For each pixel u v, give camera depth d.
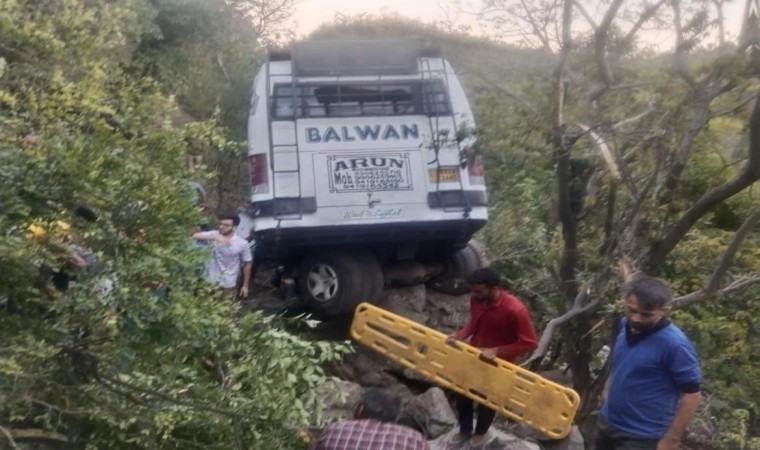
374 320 8.55
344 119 9.26
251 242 9.98
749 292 8.69
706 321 8.41
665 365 5.27
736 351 8.48
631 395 5.34
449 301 10.00
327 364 8.94
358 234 9.18
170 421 4.81
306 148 9.15
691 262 8.56
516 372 7.79
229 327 4.99
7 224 4.28
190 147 5.57
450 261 10.13
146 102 4.76
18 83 4.56
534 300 9.88
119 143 4.51
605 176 8.07
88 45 4.72
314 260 9.50
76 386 4.74
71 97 4.48
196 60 13.70
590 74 7.80
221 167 10.77
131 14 6.52
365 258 9.42
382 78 9.40
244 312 6.40
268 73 9.33
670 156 7.74
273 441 5.15
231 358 5.20
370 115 9.30
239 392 5.20
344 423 4.46
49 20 4.59
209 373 5.32
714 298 8.27
